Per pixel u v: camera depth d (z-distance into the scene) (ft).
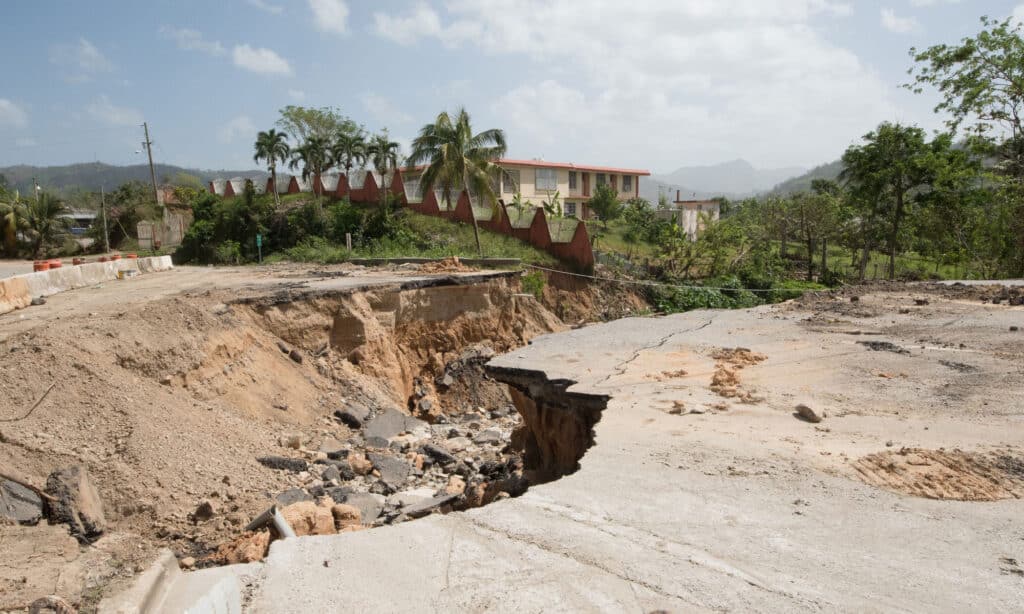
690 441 22.57
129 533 24.57
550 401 32.14
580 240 115.34
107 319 41.42
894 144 121.90
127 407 32.30
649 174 196.75
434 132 110.83
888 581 13.30
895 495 17.93
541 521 16.43
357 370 61.72
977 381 28.35
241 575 13.70
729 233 136.77
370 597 12.83
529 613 12.25
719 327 44.91
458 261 91.91
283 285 66.90
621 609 12.34
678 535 15.60
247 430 40.14
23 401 29.25
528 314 88.94
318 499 32.24
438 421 64.13
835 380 30.01
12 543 19.57
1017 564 13.98
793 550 14.79
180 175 239.30
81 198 234.58
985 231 108.17
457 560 14.39
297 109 171.12
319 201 139.33
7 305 47.73
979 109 106.93
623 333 43.45
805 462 20.39
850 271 154.10
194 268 97.71
